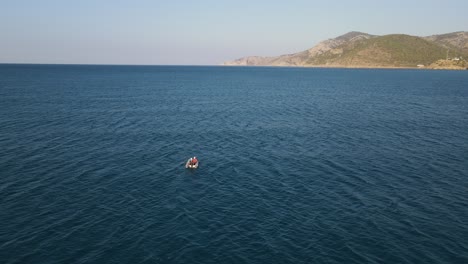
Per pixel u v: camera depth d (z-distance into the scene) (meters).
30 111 78.38
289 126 67.94
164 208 31.70
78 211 30.80
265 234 27.39
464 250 25.44
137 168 42.34
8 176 38.50
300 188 36.47
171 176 39.84
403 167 43.12
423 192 35.56
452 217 30.33
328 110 88.75
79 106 88.12
